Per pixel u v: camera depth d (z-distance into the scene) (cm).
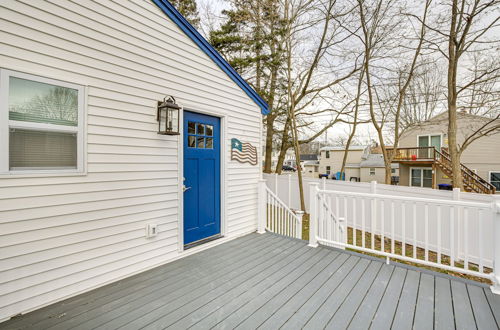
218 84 373
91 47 231
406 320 186
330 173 2433
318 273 267
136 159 267
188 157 337
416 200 273
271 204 459
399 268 279
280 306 204
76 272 221
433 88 1104
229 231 393
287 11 776
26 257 193
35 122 197
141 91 272
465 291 229
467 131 1230
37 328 174
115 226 249
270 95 922
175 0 1016
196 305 204
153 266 281
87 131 228
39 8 199
